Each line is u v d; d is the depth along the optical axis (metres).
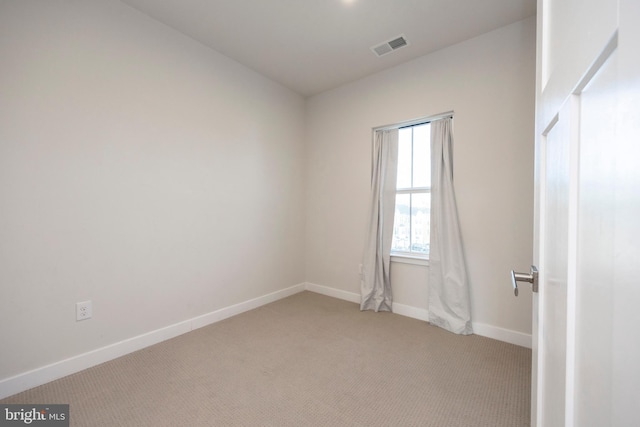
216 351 2.14
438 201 2.61
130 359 2.02
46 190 1.74
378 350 2.16
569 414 0.51
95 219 1.95
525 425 1.41
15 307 1.64
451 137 2.61
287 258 3.49
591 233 0.42
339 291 3.41
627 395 0.29
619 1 0.31
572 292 0.50
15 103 1.63
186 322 2.47
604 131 0.37
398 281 2.94
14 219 1.64
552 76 0.67
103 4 1.96
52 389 1.68
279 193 3.38
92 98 1.92
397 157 2.97
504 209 2.32
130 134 2.11
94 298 1.94
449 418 1.47
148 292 2.23
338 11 2.13
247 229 3.01
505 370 1.90
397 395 1.65
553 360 0.63
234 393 1.66
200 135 2.57
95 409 1.52
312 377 1.82
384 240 3.00
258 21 2.26
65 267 1.82
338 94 3.40
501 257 2.33
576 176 0.49
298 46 2.59
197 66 2.53
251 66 2.95
